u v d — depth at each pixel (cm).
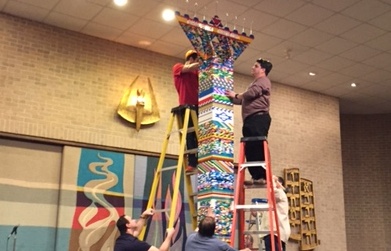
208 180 465
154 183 514
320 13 720
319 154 1026
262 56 870
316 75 959
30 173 716
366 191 1209
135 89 816
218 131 472
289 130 991
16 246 684
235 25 759
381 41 812
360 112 1232
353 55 868
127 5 695
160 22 747
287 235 558
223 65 492
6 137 700
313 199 987
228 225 459
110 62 803
